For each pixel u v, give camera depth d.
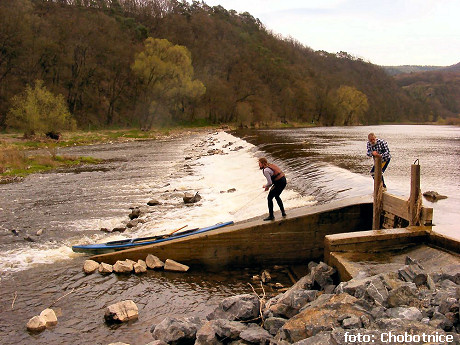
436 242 8.53
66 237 12.81
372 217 11.09
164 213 15.29
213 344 5.90
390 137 47.62
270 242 10.78
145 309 8.14
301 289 7.58
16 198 18.34
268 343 5.70
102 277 9.78
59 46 69.12
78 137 51.78
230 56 104.25
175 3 129.25
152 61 66.12
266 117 92.44
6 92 61.00
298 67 122.50
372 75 158.00
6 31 60.81
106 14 99.00
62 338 7.03
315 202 14.41
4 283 9.40
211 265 10.66
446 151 29.39
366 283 6.23
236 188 19.39
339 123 103.94
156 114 76.88
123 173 25.38
